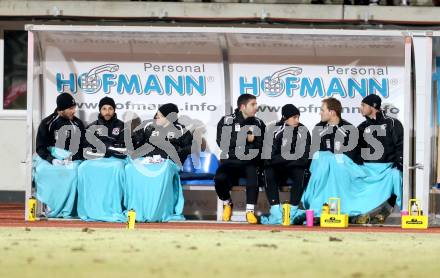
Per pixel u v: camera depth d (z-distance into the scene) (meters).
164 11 63.72
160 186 46.28
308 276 26.11
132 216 42.84
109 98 47.28
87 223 45.03
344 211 46.56
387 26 61.69
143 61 48.25
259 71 48.06
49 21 63.47
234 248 33.53
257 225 45.12
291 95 48.03
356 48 47.81
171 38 47.53
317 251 32.97
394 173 46.78
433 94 46.44
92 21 63.19
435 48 46.25
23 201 66.50
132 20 63.34
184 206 49.09
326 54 47.94
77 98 48.03
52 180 46.91
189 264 28.66
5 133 66.44
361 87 47.88
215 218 49.06
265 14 62.94
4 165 66.44
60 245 34.09
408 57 45.91
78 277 25.48
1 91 66.38
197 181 47.91
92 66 48.06
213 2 64.06
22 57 66.44
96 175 46.62
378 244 36.19
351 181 46.62
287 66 48.06
